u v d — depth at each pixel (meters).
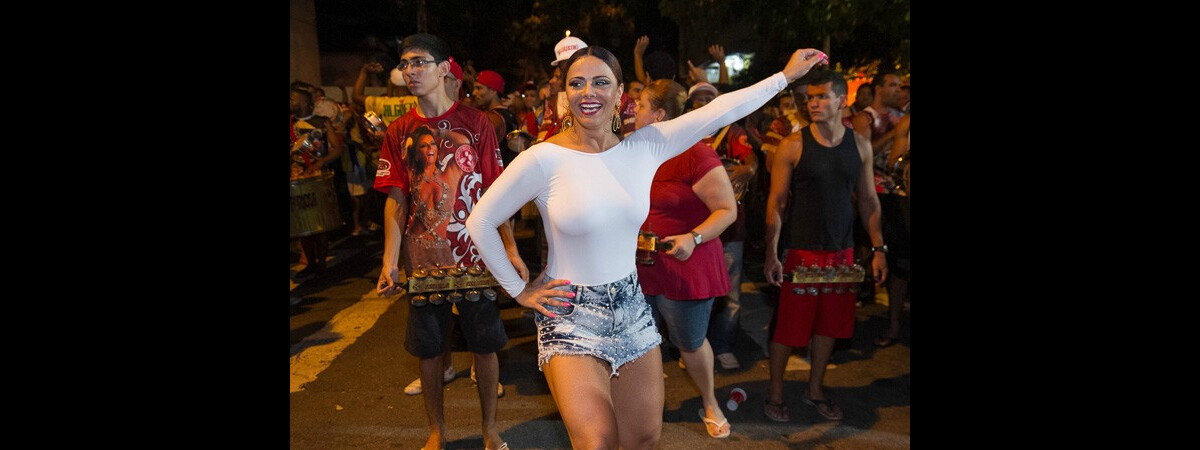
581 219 2.46
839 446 3.72
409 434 3.89
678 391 4.40
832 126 3.69
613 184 2.49
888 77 5.29
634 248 2.62
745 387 4.48
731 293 4.74
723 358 4.82
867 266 6.14
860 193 3.88
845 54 11.06
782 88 2.74
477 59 19.23
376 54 8.14
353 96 8.23
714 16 10.38
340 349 5.25
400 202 3.42
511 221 3.21
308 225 6.62
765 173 5.32
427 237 3.36
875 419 4.04
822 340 3.99
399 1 15.66
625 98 3.99
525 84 8.54
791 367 4.84
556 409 4.16
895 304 5.17
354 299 6.64
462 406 4.23
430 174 3.33
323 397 4.39
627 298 2.56
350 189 9.50
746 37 14.09
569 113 2.62
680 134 2.61
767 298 6.59
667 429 3.88
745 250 8.53
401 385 4.58
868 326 5.67
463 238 3.37
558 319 2.52
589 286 2.51
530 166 2.48
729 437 3.79
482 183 3.41
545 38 17.62
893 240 5.12
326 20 16.09
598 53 2.47
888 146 5.23
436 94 3.33
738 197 4.35
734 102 2.66
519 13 18.44
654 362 2.64
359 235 9.87
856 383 4.55
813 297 3.86
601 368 2.49
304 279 7.41
